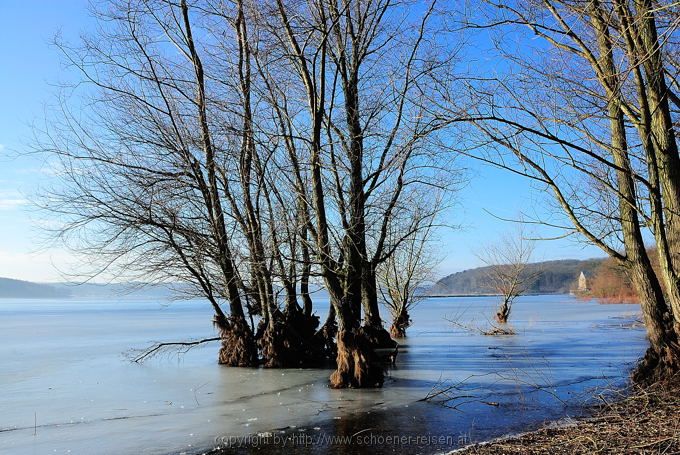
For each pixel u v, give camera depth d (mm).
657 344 11500
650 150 10188
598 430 8562
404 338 27203
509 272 35906
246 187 17188
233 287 18625
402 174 18844
